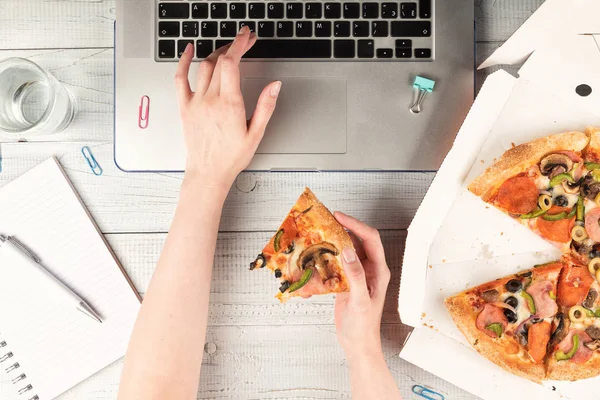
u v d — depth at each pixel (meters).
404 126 0.76
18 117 0.78
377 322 0.75
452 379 0.76
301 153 0.76
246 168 0.76
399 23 0.75
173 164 0.77
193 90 0.76
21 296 0.79
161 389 0.69
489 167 0.74
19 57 0.77
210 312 0.79
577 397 0.75
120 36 0.76
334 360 0.79
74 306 0.78
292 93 0.76
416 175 0.79
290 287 0.72
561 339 0.75
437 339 0.76
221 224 0.79
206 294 0.72
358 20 0.75
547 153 0.75
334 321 0.79
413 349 0.76
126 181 0.79
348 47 0.75
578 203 0.75
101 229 0.80
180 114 0.74
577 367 0.74
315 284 0.72
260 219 0.79
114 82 0.78
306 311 0.79
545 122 0.75
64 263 0.79
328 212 0.73
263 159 0.76
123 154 0.76
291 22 0.75
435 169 0.76
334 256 0.72
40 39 0.80
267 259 0.73
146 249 0.79
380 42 0.75
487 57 0.79
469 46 0.75
